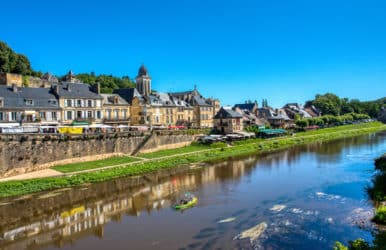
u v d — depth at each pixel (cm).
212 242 3412
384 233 3231
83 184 5772
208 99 13850
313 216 4041
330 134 14000
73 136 6794
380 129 17000
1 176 5612
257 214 4188
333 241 3347
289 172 6694
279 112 16450
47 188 5419
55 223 4103
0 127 6072
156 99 11038
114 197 5103
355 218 3900
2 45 10812
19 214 4391
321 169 6888
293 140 11906
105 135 7406
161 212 4394
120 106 9700
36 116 7575
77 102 8494
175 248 3319
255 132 12306
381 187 4869
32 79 10475
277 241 3384
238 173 6712
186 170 7062
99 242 3541
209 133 10962
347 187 5319
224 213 4259
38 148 6197
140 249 3334
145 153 8338
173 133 9288
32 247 3484
